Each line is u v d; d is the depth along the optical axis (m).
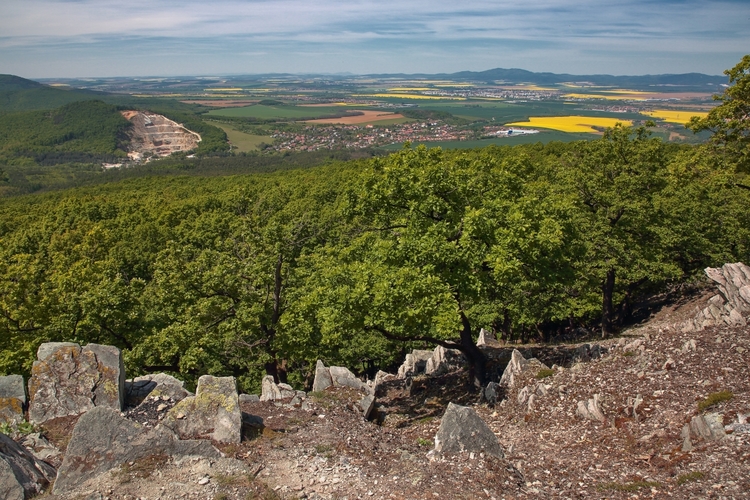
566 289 29.12
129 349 25.02
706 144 30.97
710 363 15.53
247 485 10.97
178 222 67.94
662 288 37.03
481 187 20.47
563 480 11.65
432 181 19.33
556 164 43.97
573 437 14.25
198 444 12.02
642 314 36.81
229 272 26.83
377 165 21.59
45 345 14.48
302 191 78.31
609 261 28.91
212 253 29.70
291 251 29.19
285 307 26.38
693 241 32.97
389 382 24.50
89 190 118.56
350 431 14.53
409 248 18.36
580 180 31.62
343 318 18.03
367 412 17.12
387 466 12.27
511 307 29.50
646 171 30.56
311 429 14.30
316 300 19.70
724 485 9.78
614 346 19.91
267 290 27.06
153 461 11.50
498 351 24.02
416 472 11.74
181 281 27.70
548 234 17.88
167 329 23.16
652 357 17.14
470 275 17.23
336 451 12.84
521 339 39.25
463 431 12.66
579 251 22.25
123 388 14.66
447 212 19.12
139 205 82.06
